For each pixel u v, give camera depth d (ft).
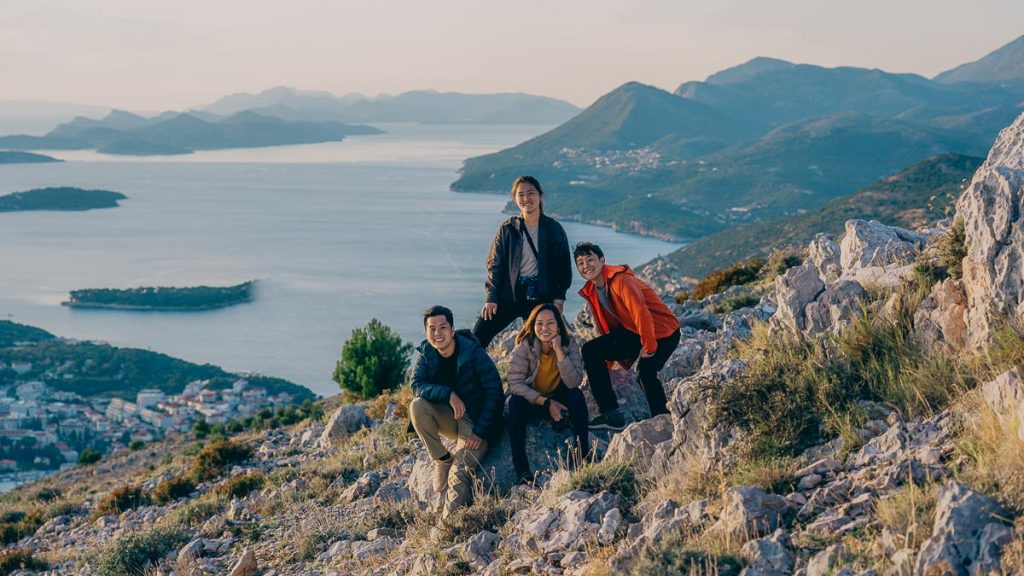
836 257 39.34
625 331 27.61
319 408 96.27
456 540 22.65
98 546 38.73
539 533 19.74
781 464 18.08
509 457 26.78
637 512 19.33
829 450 18.17
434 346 26.50
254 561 27.12
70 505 56.95
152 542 33.53
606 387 28.19
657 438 23.30
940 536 12.35
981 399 16.19
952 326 20.15
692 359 32.17
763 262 75.10
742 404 20.01
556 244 29.48
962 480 14.12
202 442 89.04
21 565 39.58
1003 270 18.56
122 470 95.55
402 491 31.12
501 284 29.96
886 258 29.94
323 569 25.39
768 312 38.32
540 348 26.99
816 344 22.09
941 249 21.93
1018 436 13.94
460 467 26.35
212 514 38.78
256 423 108.27
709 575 14.26
